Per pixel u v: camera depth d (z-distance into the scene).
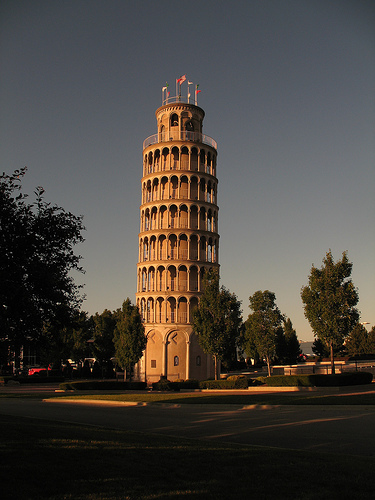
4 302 18.78
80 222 21.72
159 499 10.99
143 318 68.62
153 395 43.66
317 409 29.61
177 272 68.38
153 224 71.75
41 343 21.33
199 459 14.56
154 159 74.38
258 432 21.72
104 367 87.81
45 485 11.70
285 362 91.62
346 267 49.66
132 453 15.11
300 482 12.25
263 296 68.12
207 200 73.69
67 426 21.77
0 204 19.27
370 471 13.13
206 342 54.38
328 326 48.16
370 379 47.97
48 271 19.89
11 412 33.16
